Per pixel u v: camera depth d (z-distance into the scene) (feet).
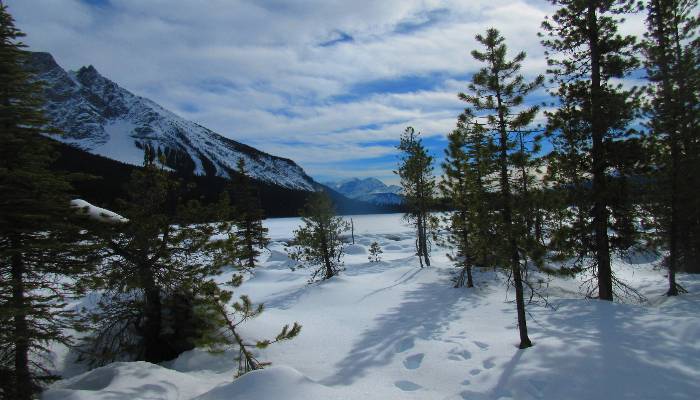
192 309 46.14
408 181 97.81
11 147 29.58
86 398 25.93
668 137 55.57
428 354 36.96
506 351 34.32
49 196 31.24
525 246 34.01
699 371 25.58
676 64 58.34
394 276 84.43
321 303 66.64
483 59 36.14
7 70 30.17
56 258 32.35
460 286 68.69
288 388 27.17
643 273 80.07
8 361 31.45
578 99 52.47
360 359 38.78
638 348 29.66
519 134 35.53
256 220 133.18
